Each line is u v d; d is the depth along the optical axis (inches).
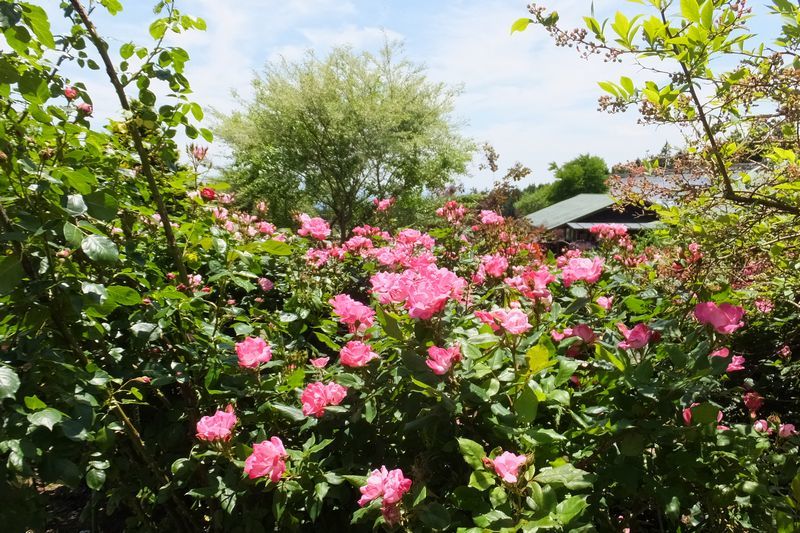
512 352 60.0
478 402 57.9
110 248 62.8
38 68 68.6
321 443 61.2
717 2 73.9
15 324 67.6
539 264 123.0
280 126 645.3
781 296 107.4
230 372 79.4
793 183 80.4
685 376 58.8
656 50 75.2
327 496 65.2
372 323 78.0
